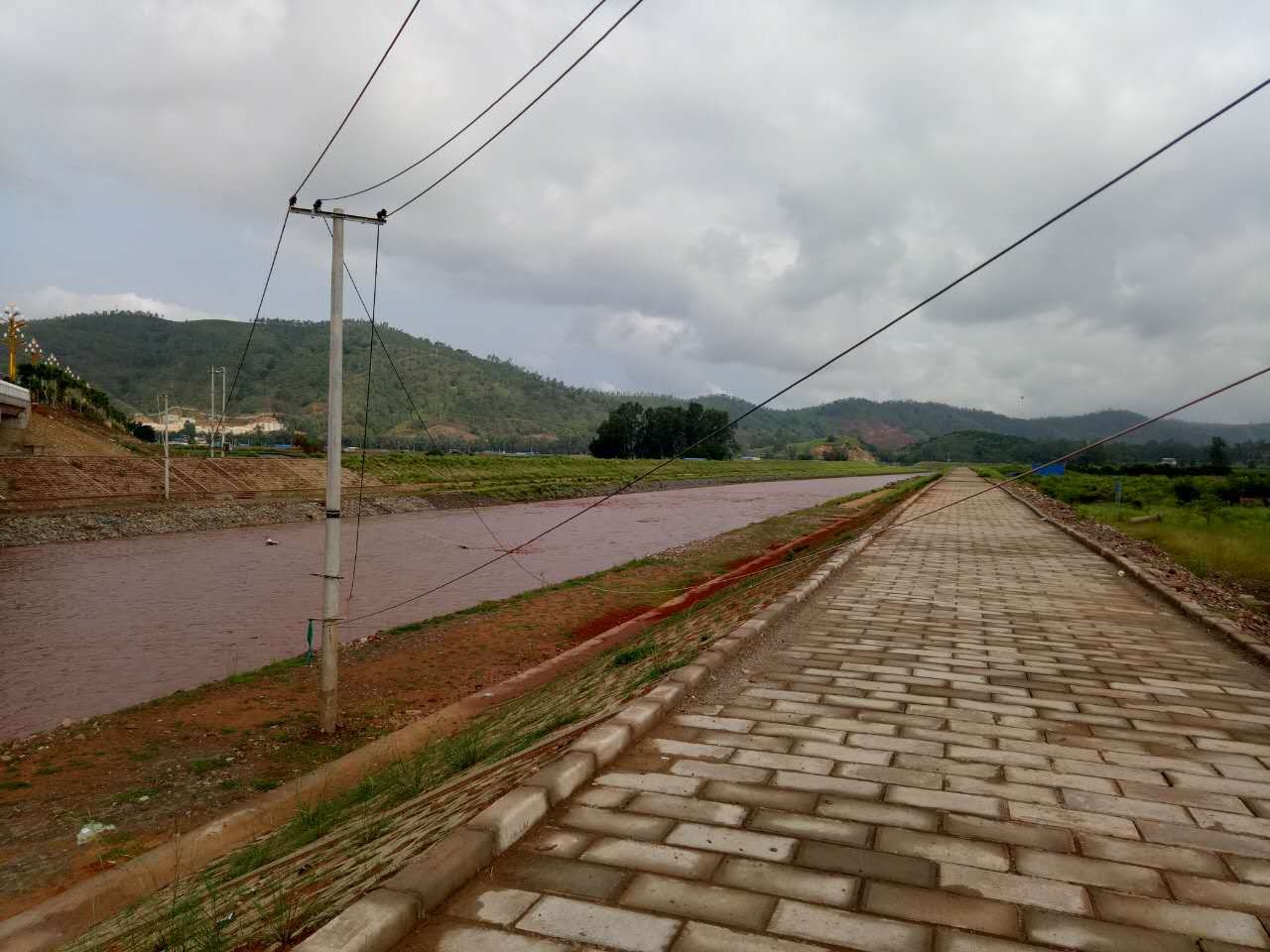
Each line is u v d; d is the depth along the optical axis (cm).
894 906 291
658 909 289
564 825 362
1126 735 497
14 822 716
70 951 444
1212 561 1673
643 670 796
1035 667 673
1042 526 2370
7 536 2695
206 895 453
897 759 452
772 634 811
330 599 954
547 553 2733
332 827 548
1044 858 331
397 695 1103
